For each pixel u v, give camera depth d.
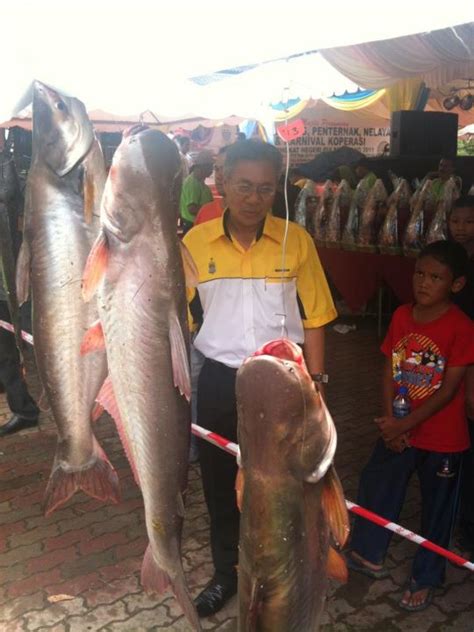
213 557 2.88
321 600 1.34
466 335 2.69
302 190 7.91
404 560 3.30
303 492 1.21
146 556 1.71
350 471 4.33
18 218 3.22
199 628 1.64
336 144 13.52
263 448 1.18
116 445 4.70
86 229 1.61
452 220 3.65
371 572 3.09
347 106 11.21
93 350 1.64
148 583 1.71
